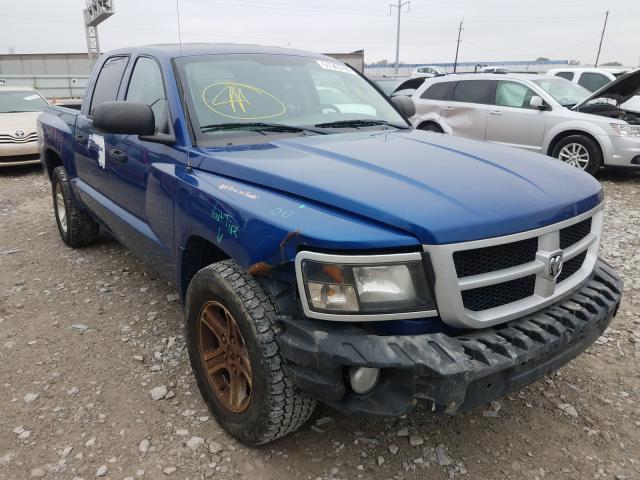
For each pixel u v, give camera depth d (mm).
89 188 4469
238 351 2432
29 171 10234
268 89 3385
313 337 2002
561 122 8586
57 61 35844
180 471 2410
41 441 2611
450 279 1949
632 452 2512
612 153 8203
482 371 1892
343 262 1932
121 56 4125
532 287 2229
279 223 2109
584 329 2254
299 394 2221
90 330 3707
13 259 5156
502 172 2459
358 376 1999
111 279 4594
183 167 2873
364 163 2467
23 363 3303
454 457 2477
